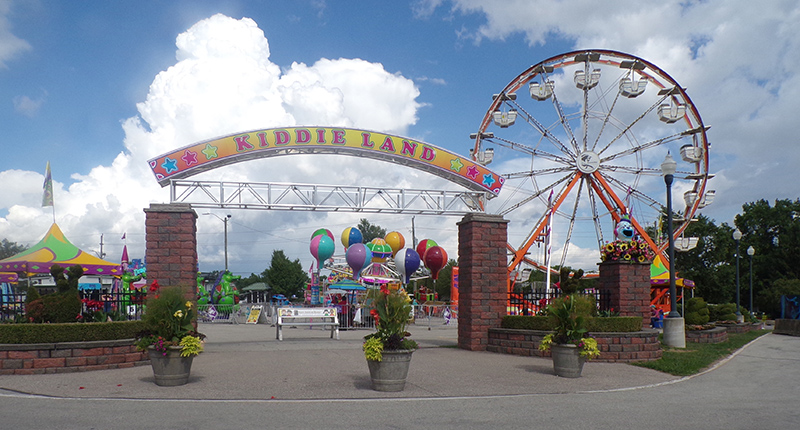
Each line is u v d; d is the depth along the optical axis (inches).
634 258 613.6
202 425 250.5
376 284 1149.1
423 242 1269.7
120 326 453.1
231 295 1413.6
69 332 426.0
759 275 2306.8
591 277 1280.8
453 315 1302.9
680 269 2320.4
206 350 571.8
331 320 875.4
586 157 1339.8
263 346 619.8
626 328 536.4
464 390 354.6
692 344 691.4
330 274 1380.4
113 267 887.1
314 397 324.5
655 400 330.0
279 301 1716.3
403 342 352.5
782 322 991.0
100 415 270.4
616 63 1310.3
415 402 314.3
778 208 2422.5
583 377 418.9
